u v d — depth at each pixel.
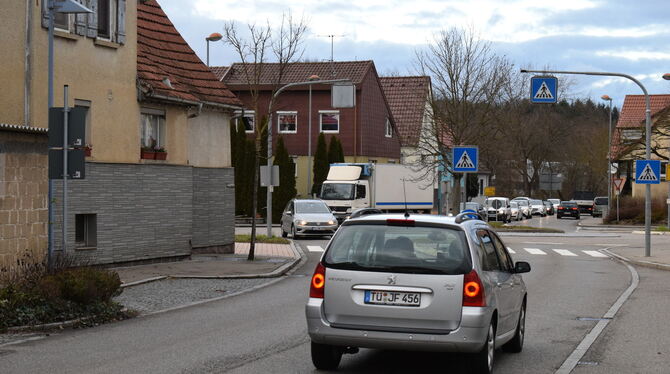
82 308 13.26
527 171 99.25
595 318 14.56
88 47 20.80
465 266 8.98
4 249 15.66
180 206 24.66
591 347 11.49
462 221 9.45
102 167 21.25
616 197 64.06
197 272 21.55
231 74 63.06
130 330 12.51
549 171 95.81
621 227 58.94
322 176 57.50
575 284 20.97
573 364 10.20
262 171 30.73
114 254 21.78
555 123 90.06
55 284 13.20
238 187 56.19
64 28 19.81
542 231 49.62
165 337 11.81
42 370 9.34
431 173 54.25
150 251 23.30
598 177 104.94
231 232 28.77
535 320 14.27
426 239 9.20
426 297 8.95
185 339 11.62
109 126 21.72
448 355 10.77
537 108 89.38
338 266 9.24
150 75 23.89
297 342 11.40
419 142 54.53
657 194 63.72
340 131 62.31
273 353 10.55
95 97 21.11
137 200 22.67
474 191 80.38
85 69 20.69
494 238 10.52
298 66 63.53
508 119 72.56
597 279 22.45
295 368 9.63
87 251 20.80
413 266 9.04
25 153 16.25
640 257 29.53
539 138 88.69
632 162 66.62
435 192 65.12
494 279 9.51
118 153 22.09
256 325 13.08
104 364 9.70
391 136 68.19
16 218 16.00
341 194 48.72
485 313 8.91
